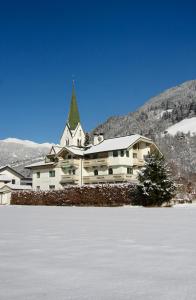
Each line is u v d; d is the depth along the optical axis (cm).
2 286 554
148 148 6819
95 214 2611
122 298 489
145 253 838
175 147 15488
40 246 958
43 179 7481
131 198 4662
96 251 870
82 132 8212
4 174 8481
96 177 6644
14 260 762
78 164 6938
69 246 954
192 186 5378
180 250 879
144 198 4434
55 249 905
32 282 577
